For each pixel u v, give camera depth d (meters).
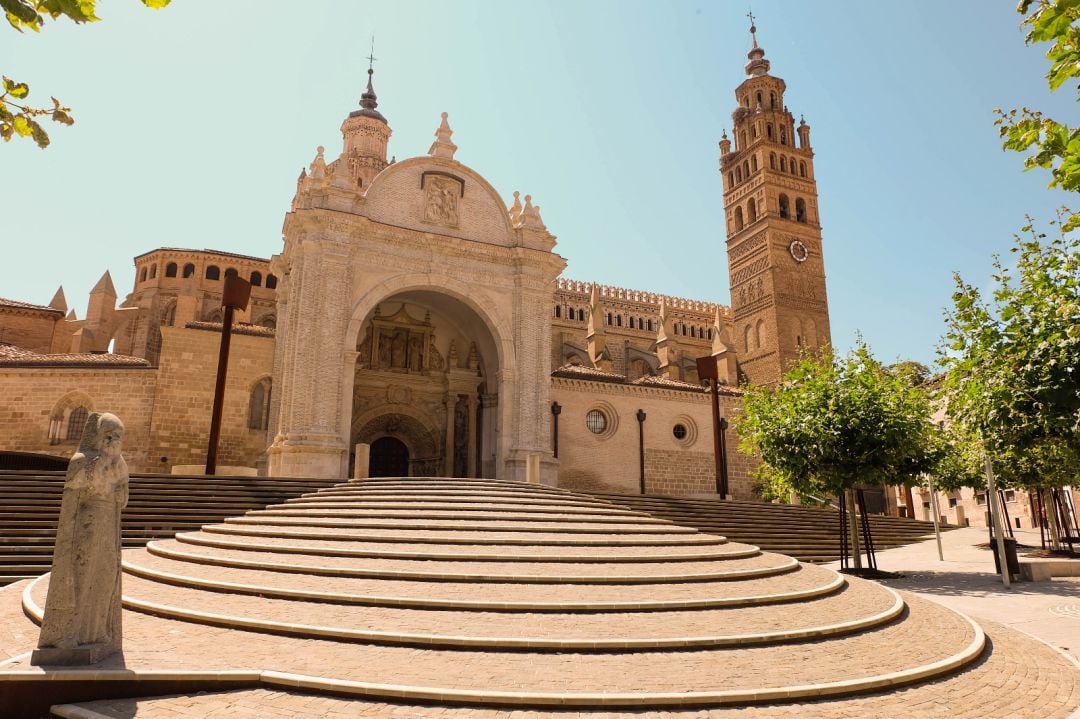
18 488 18.25
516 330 35.06
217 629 9.04
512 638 8.33
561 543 13.84
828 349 23.53
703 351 77.69
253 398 35.88
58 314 42.88
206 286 56.72
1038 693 7.81
